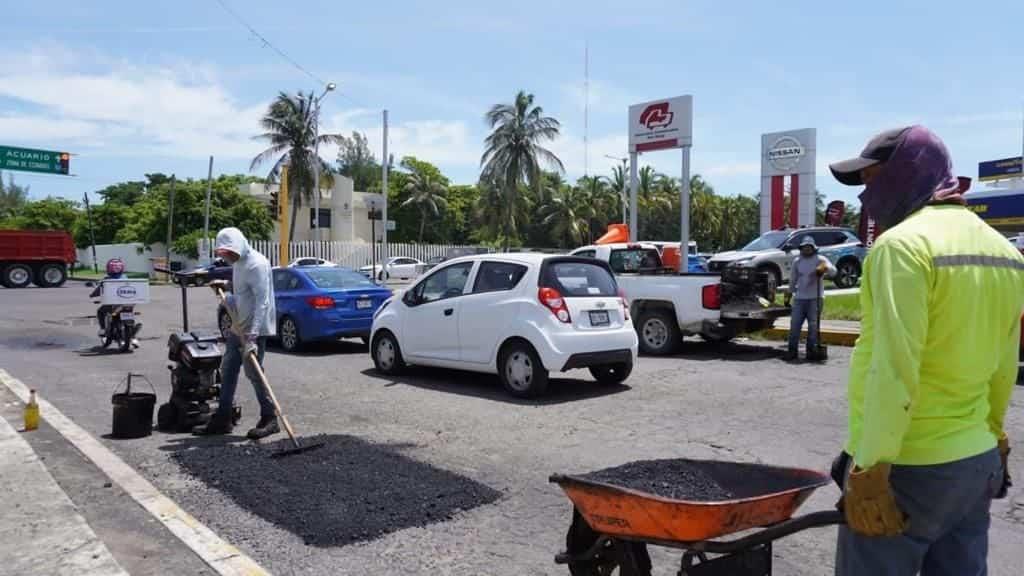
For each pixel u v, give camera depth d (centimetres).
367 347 1354
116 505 518
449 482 558
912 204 242
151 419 720
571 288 882
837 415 787
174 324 1784
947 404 227
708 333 1195
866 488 219
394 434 715
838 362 1139
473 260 959
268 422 706
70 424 749
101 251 5634
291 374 1066
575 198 6544
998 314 229
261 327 693
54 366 1165
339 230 6147
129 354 1301
